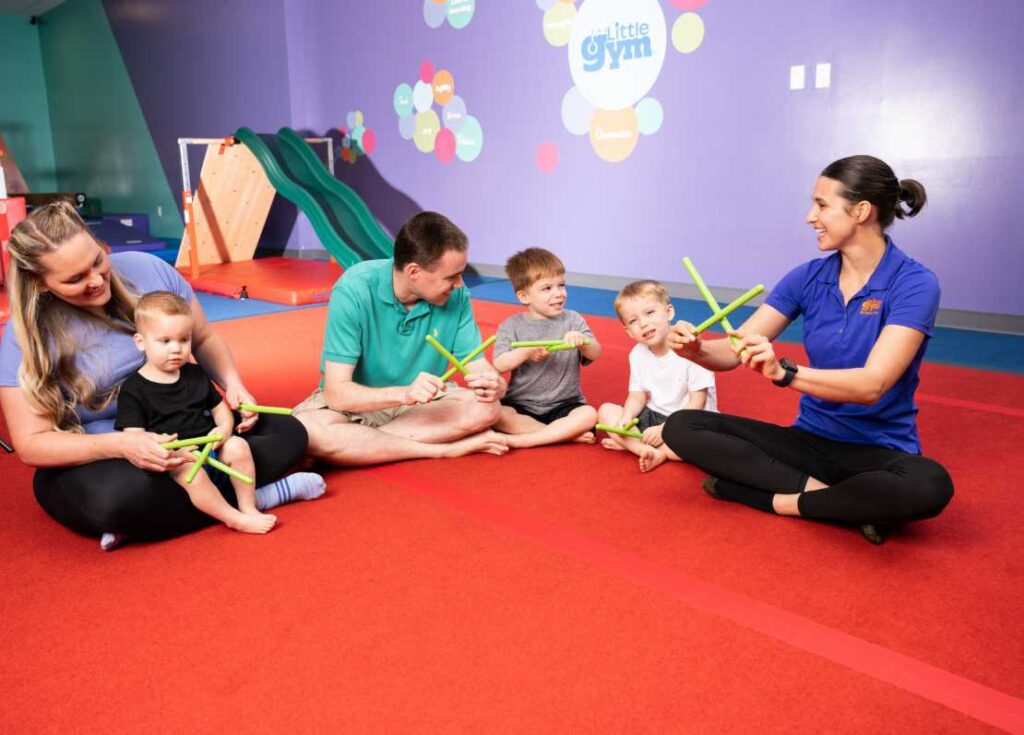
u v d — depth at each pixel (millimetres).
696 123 4625
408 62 5977
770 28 4258
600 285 5262
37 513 1874
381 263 2066
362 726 1124
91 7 8633
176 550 1658
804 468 1754
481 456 2197
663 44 4652
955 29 3707
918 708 1154
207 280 5230
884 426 1681
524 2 5219
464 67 5641
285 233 7023
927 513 1534
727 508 1837
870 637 1326
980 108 3699
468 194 5863
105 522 1594
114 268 1755
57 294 1562
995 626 1353
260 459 1792
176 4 7492
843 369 1698
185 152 5508
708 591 1473
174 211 8273
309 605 1438
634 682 1215
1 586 1521
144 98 8250
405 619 1390
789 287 1819
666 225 4879
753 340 1513
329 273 5598
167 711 1162
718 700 1173
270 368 3213
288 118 6715
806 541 1665
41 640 1345
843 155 4137
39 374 1580
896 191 1600
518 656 1281
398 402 1893
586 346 2264
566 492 1938
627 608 1419
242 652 1300
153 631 1363
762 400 2705
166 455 1526
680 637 1330
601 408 2283
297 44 6605
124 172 8844
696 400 2098
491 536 1704
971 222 3818
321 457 2045
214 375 1897
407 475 2057
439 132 5918
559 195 5340
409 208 6285
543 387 2328
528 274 2221
